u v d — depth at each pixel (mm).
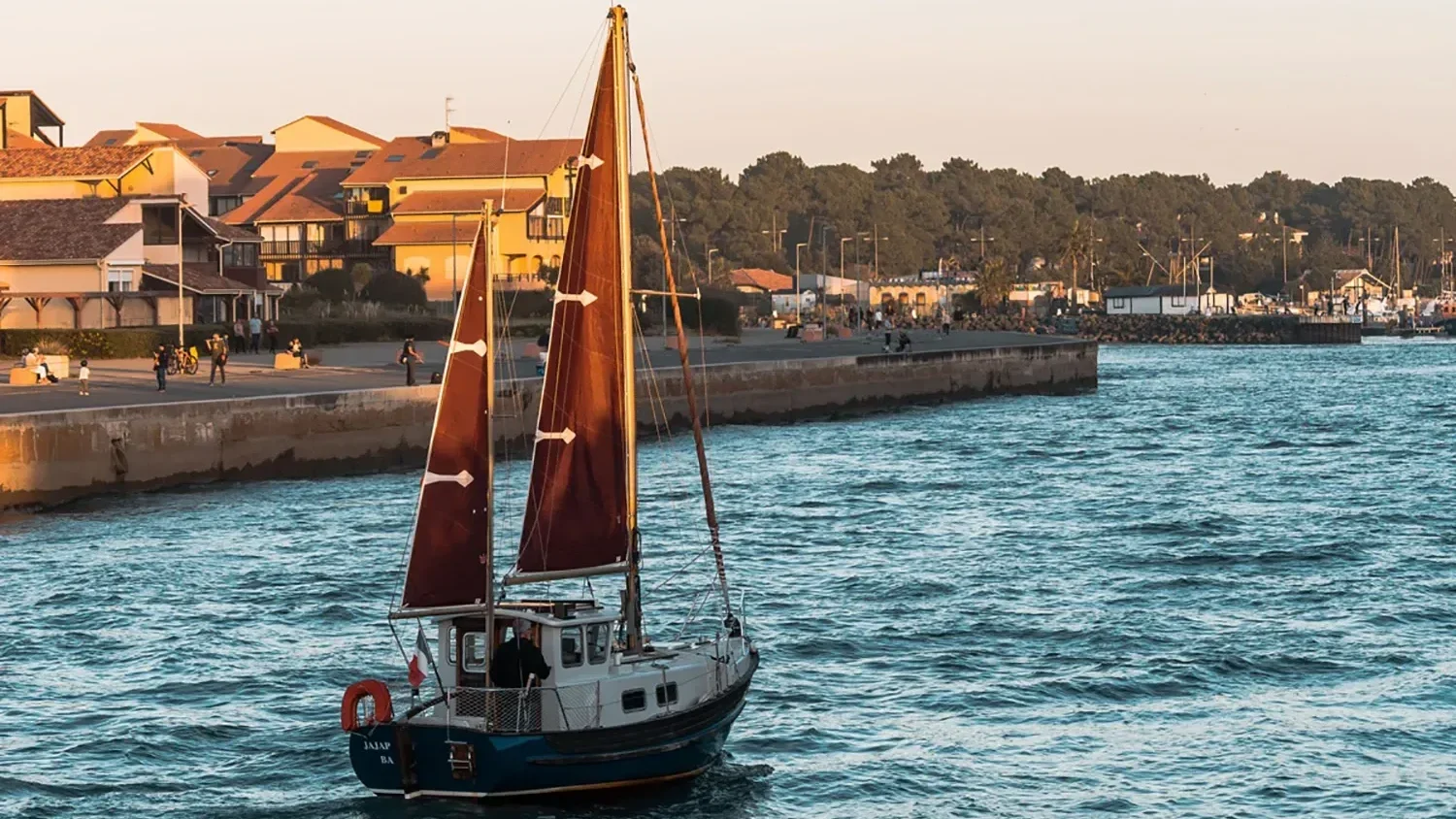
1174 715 46781
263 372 131000
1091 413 158000
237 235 176375
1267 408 163375
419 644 39281
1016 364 189500
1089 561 70375
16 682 49750
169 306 163125
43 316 152750
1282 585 64562
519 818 37719
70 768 41969
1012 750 43719
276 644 54625
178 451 94250
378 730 37875
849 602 61906
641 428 130000
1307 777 41562
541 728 37719
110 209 161250
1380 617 58562
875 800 39906
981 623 57969
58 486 87312
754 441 129625
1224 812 39188
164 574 66562
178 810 38875
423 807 38312
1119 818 38938
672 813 38594
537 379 118438
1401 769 42125
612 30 40312
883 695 48781
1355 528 79125
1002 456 116188
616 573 41250
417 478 102125
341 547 73438
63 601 61344
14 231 157250
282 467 100938
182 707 47125
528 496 40219
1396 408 161125
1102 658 52906
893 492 94938
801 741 44219
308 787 40406
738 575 67688
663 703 39500
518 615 38438
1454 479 99438
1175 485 97875
